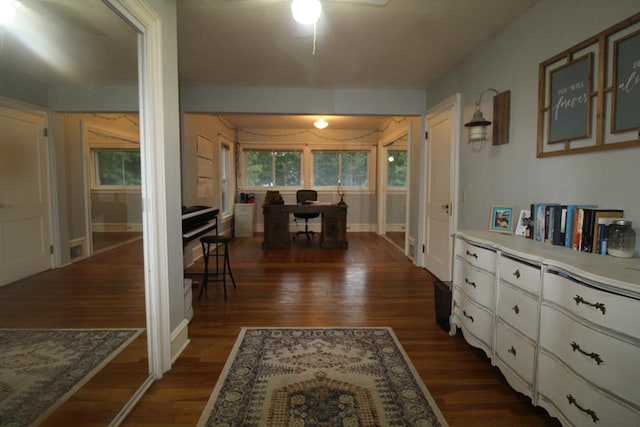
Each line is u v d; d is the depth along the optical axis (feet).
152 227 6.15
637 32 5.03
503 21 8.22
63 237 8.47
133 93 8.46
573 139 6.30
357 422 5.26
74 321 8.06
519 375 5.62
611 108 5.50
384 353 7.41
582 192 6.15
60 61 7.48
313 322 9.04
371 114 14.26
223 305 10.23
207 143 18.01
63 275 8.30
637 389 3.65
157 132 6.19
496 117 8.85
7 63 6.25
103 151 9.20
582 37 6.11
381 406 5.65
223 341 7.89
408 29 8.63
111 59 7.83
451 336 8.26
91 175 9.36
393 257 16.94
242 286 12.14
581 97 6.10
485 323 6.72
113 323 7.99
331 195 25.35
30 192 7.10
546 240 6.46
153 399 5.76
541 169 7.23
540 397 5.15
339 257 16.90
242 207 23.09
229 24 8.33
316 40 9.29
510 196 8.36
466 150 10.71
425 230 14.62
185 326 7.63
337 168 25.38
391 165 24.31
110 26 6.49
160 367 6.39
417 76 12.58
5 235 6.25
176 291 7.18
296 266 15.08
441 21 8.18
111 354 6.99
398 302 10.61
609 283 3.93
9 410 5.32
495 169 9.05
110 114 8.65
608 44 5.57
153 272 6.21
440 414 5.45
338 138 24.99
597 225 5.42
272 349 7.54
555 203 6.81
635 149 5.14
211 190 18.85
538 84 7.25
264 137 24.77
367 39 9.24
